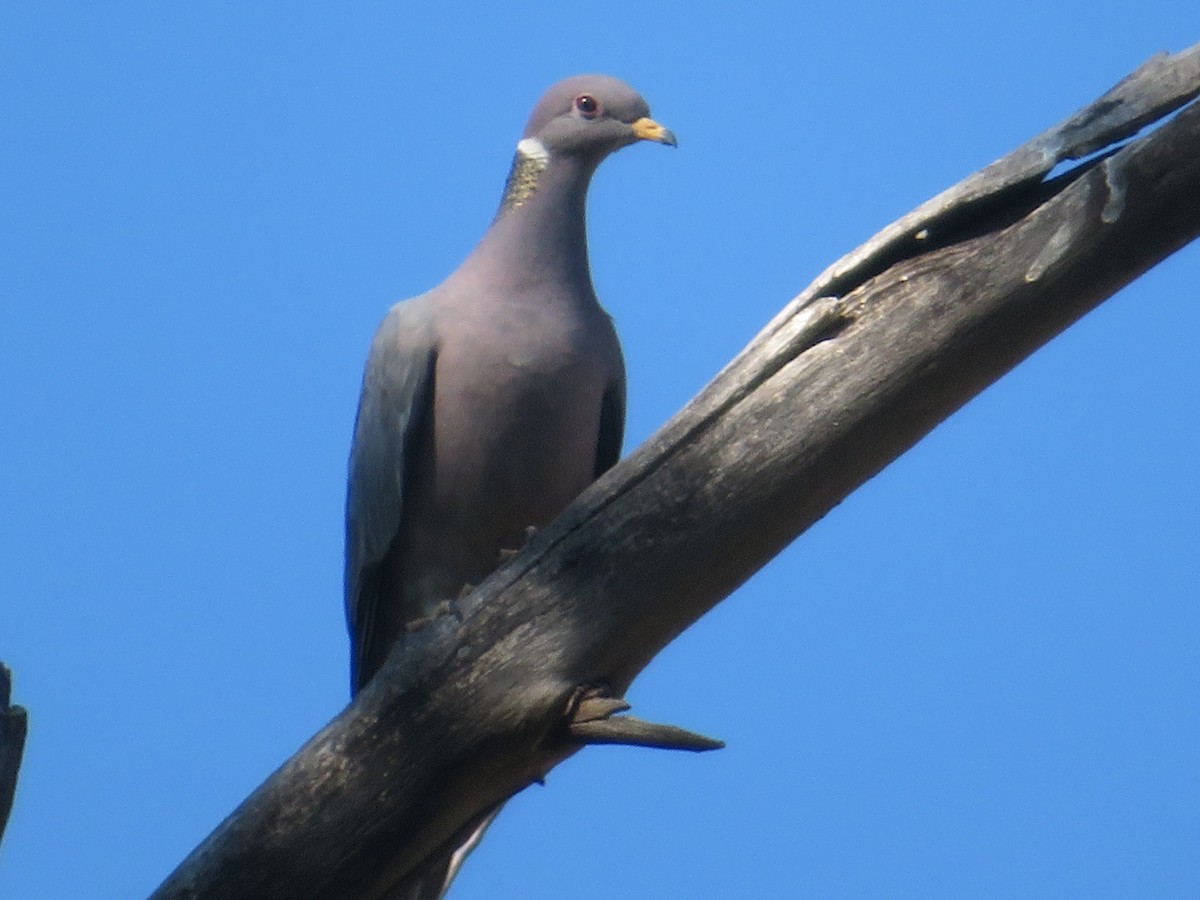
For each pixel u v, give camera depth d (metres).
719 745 8.25
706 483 8.37
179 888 8.37
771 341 8.37
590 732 8.36
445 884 9.57
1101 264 8.16
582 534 8.48
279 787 8.45
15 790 7.86
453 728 8.41
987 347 8.29
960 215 8.30
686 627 8.72
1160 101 8.15
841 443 8.33
